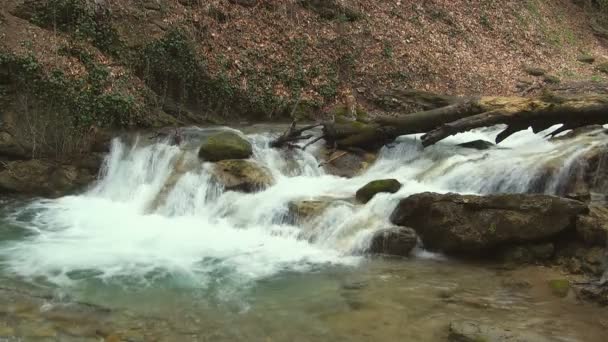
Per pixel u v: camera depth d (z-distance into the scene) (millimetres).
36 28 13203
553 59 23641
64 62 12891
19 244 8820
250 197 10430
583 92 18906
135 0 15000
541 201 8016
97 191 11891
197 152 11922
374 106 17453
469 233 8195
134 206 11125
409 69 19016
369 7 20391
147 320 6152
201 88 15094
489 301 6660
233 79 15688
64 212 10633
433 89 18844
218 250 8734
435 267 7992
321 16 18797
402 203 8875
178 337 5754
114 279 7410
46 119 12055
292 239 9203
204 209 10609
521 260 7984
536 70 21547
